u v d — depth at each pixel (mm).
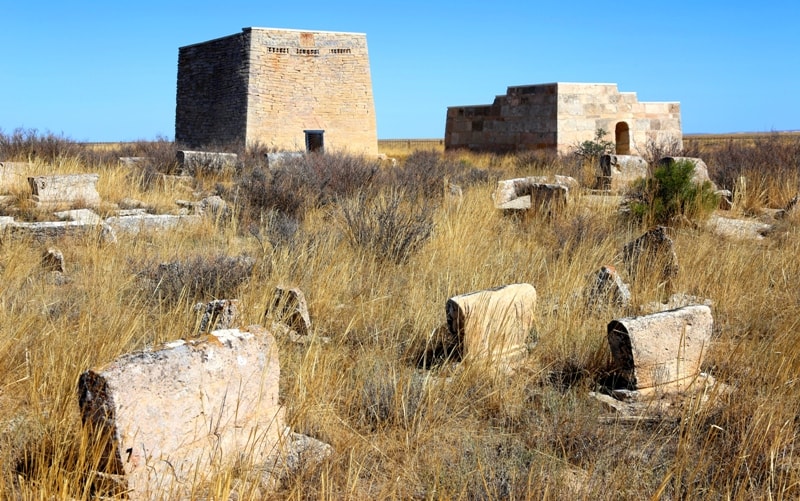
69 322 6801
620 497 4570
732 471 4887
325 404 5602
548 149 32094
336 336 7250
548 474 4715
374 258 9703
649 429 5598
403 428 5477
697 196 13531
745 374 6344
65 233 11406
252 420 4812
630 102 34125
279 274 8719
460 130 36625
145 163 20703
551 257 10477
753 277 9195
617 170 18359
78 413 4875
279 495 4535
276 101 34500
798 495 4672
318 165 17719
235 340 4738
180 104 38688
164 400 4289
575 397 6047
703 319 6500
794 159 18516
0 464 4363
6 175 16812
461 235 10812
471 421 5672
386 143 82062
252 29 33812
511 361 6766
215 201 14898
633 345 6117
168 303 7891
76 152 21984
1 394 5457
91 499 4125
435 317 7598
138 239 11492
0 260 9539
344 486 4676
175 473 4242
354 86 36438
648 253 9742
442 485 4625
